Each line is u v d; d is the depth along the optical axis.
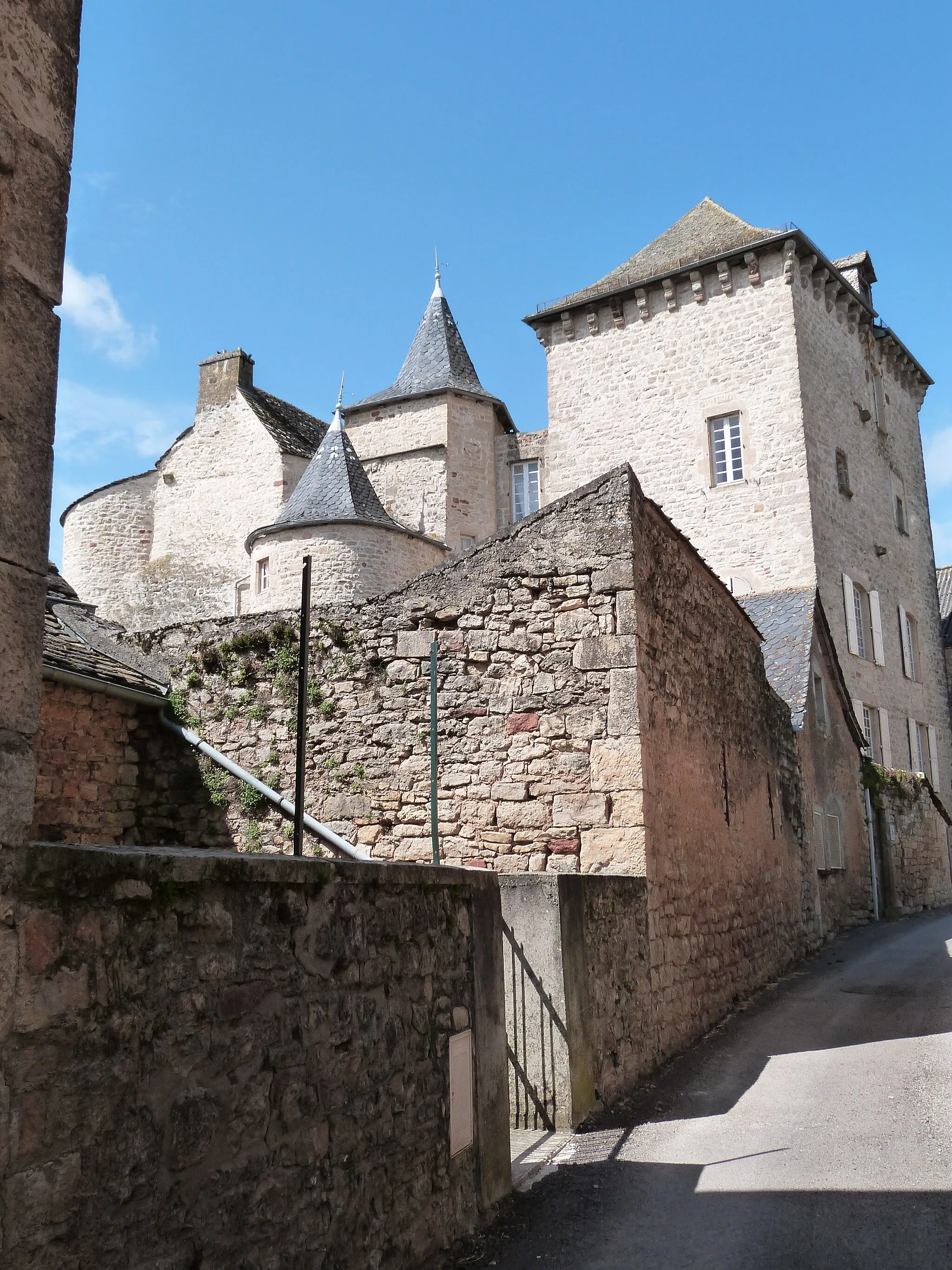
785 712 15.31
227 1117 3.22
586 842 8.16
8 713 2.64
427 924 4.71
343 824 8.83
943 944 15.12
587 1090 6.55
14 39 2.91
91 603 31.00
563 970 6.38
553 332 31.31
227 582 29.62
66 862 2.71
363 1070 4.02
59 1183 2.61
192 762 9.19
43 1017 2.61
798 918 14.38
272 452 29.67
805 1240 4.63
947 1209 4.96
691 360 28.88
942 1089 7.11
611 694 8.33
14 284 2.83
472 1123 4.95
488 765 8.55
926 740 32.84
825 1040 8.88
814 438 27.59
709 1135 6.23
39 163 2.96
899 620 31.98
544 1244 4.65
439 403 30.22
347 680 9.13
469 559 9.06
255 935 3.44
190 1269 3.01
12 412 2.77
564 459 30.34
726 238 29.52
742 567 27.33
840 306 30.64
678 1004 8.59
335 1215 3.72
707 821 10.11
